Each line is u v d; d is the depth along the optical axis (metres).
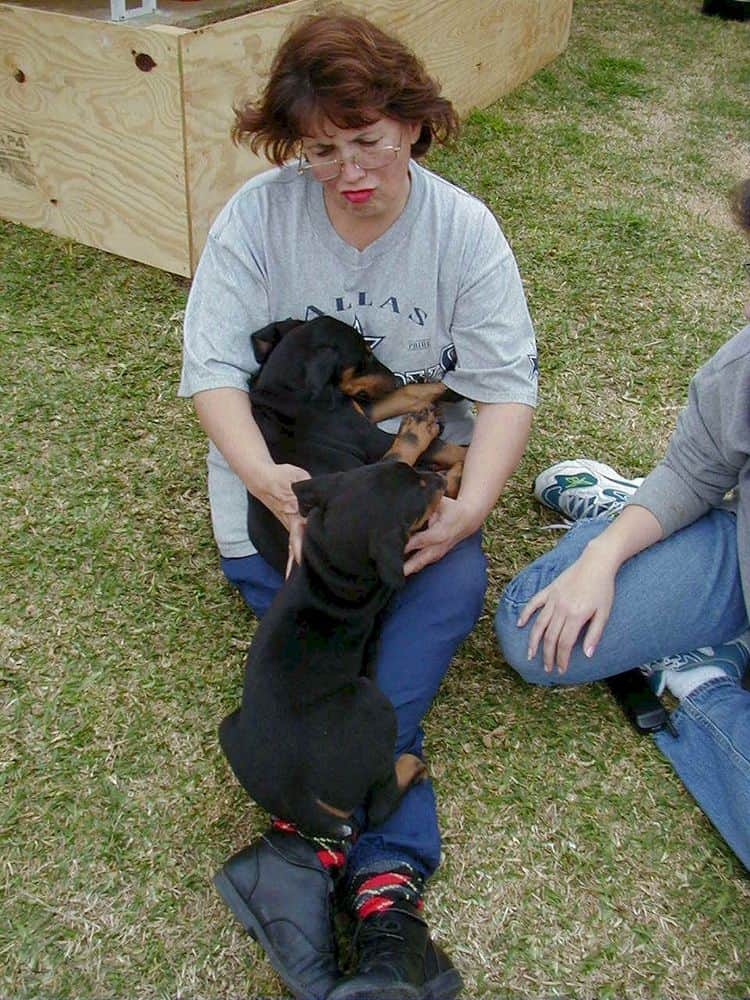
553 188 4.93
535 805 2.28
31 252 4.20
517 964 1.99
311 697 1.99
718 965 2.00
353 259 2.33
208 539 2.94
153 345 3.71
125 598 2.74
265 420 2.45
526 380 2.41
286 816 1.96
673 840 2.22
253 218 2.35
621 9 7.79
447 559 2.31
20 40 3.85
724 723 2.26
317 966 1.87
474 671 2.59
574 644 2.30
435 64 5.16
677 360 3.78
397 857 2.04
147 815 2.22
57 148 4.05
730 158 5.44
